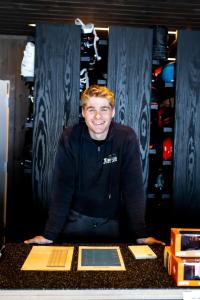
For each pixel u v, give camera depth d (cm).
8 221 395
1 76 455
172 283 115
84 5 357
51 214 201
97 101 187
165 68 304
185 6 356
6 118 141
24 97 455
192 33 298
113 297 110
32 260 134
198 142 299
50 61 289
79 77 291
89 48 300
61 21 402
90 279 117
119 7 361
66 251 147
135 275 121
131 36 294
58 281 114
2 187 141
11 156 453
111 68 293
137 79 294
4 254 143
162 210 316
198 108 299
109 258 138
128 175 208
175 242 118
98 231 222
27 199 371
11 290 108
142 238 191
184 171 299
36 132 289
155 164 319
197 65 299
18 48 457
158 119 320
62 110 290
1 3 356
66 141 207
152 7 359
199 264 112
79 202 219
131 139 210
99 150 207
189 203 300
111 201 220
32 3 356
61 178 206
